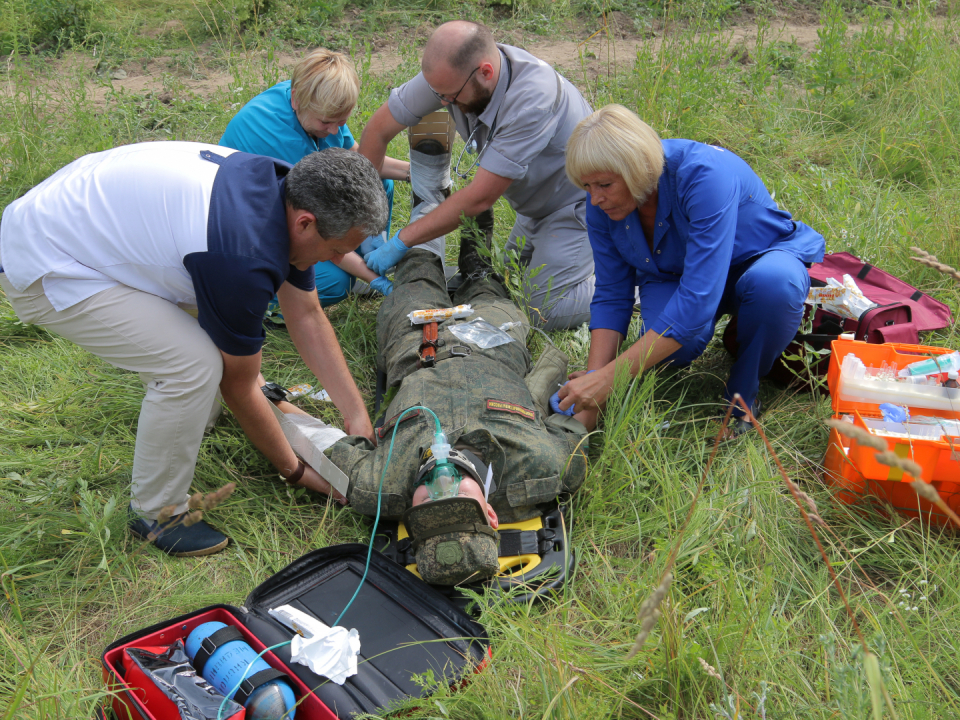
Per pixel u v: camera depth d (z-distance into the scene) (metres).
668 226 2.92
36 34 7.24
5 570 2.36
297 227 2.12
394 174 4.46
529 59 3.38
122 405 3.19
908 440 2.46
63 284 2.19
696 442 2.97
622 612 2.25
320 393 3.31
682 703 1.95
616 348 3.19
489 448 2.51
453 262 4.36
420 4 8.14
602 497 2.69
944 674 2.05
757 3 7.96
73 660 2.12
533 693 1.97
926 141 5.04
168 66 6.94
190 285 2.22
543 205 3.76
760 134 5.53
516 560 2.45
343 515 2.73
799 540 2.57
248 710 1.82
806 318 3.24
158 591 2.43
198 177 2.16
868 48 6.20
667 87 5.54
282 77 6.44
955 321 3.47
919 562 2.36
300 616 2.16
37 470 2.86
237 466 2.95
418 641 2.16
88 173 2.25
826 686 1.96
